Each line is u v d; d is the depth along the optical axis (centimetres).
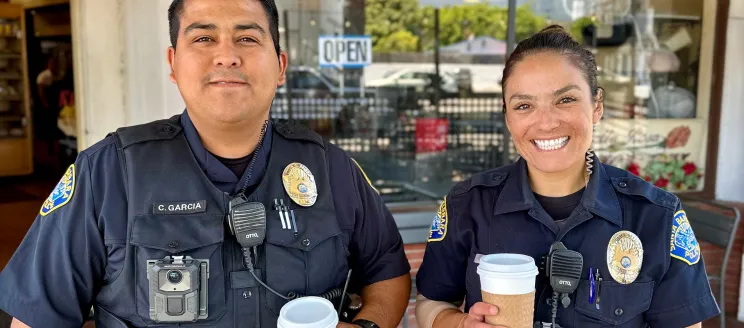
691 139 427
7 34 788
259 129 145
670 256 141
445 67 475
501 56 487
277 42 145
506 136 431
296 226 144
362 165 414
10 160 784
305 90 435
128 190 138
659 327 144
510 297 124
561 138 139
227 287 137
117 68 351
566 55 138
